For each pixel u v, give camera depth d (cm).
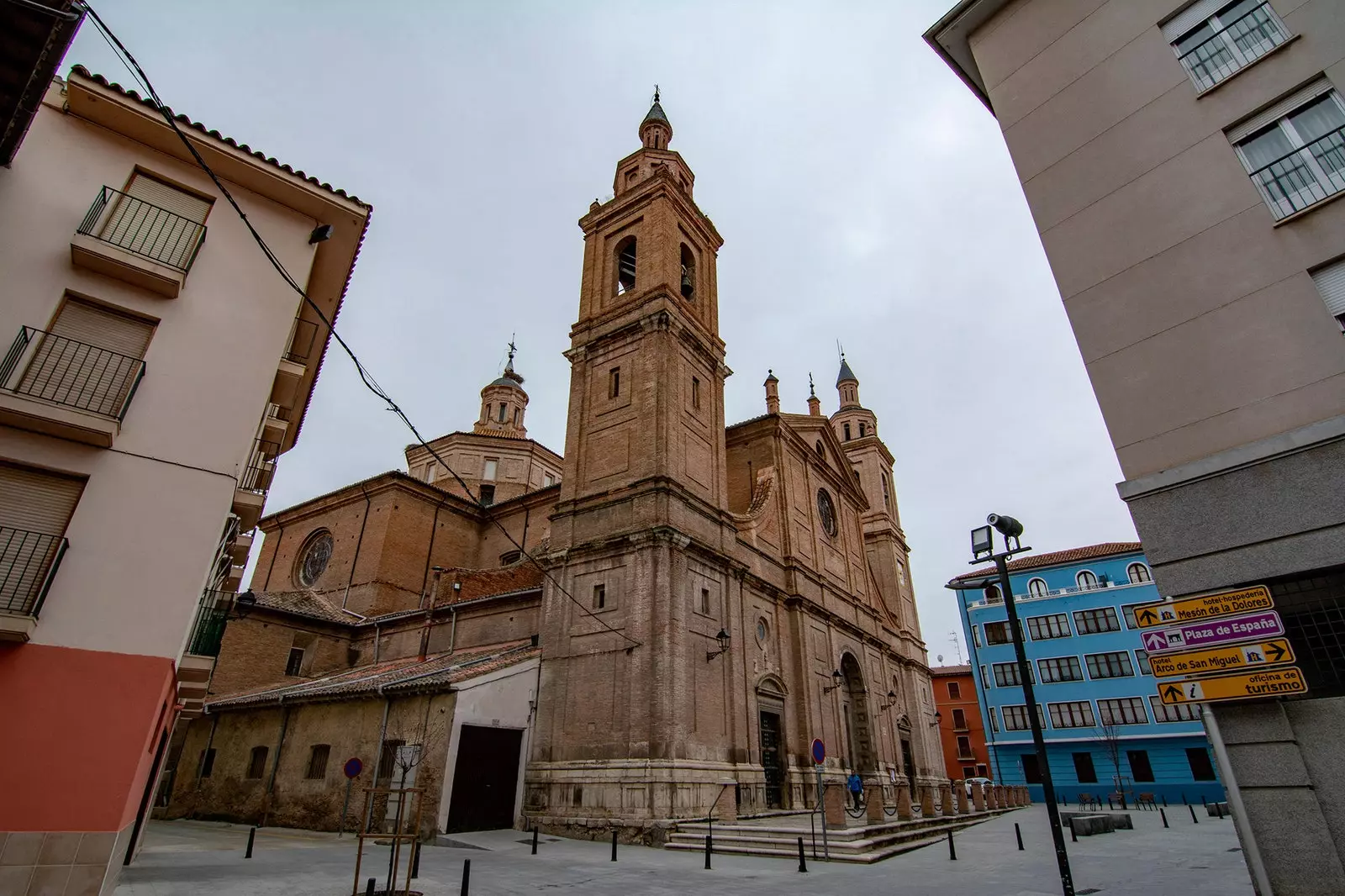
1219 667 945
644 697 2105
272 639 3116
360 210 1523
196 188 1366
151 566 1090
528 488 4538
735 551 2764
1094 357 1189
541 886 1241
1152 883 1194
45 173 1216
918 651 4569
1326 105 1068
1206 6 1232
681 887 1245
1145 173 1220
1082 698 4506
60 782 932
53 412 1066
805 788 2666
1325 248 1012
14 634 952
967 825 2409
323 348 1819
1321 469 938
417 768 2016
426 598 3450
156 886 1106
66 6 834
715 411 3002
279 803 2370
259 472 1828
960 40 1580
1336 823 837
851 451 5188
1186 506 1034
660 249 2970
